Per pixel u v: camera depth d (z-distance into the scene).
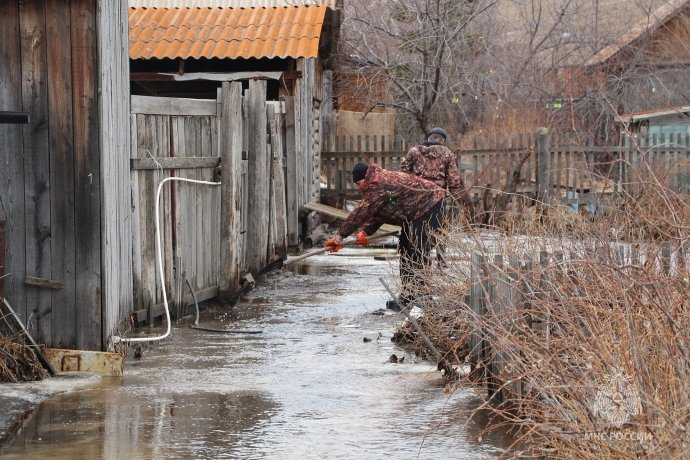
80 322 8.76
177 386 8.10
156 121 10.70
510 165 21.78
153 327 10.66
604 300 5.82
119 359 8.50
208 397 7.74
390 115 31.38
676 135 22.44
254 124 13.41
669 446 4.72
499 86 28.33
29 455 6.25
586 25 31.66
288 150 16.95
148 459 6.18
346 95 30.39
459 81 26.34
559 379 5.66
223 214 12.08
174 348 9.65
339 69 27.27
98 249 8.73
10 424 6.95
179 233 11.20
